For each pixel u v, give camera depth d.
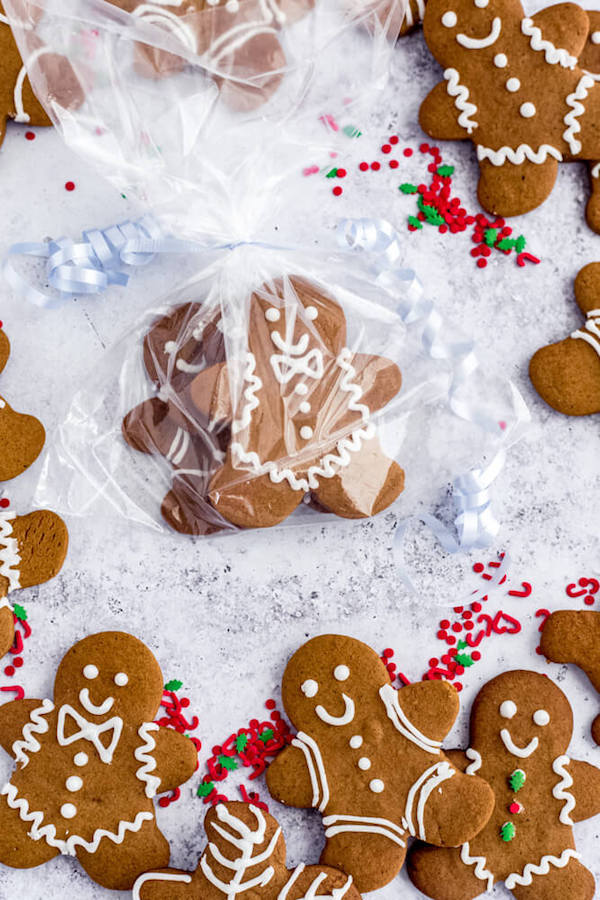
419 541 0.64
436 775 0.61
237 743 0.62
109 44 0.58
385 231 0.62
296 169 0.61
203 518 0.62
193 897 0.60
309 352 0.61
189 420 0.61
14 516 0.61
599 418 0.64
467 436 0.63
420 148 0.64
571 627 0.63
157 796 0.62
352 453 0.61
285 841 0.62
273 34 0.59
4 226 0.63
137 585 0.62
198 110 0.59
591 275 0.64
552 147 0.63
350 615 0.63
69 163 0.63
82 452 0.62
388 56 0.60
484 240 0.64
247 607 0.63
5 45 0.61
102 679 0.61
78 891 0.61
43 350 0.63
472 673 0.63
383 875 0.61
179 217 0.61
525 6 0.65
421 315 0.62
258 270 0.61
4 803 0.60
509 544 0.64
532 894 0.62
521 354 0.64
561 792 0.62
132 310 0.63
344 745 0.61
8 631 0.61
